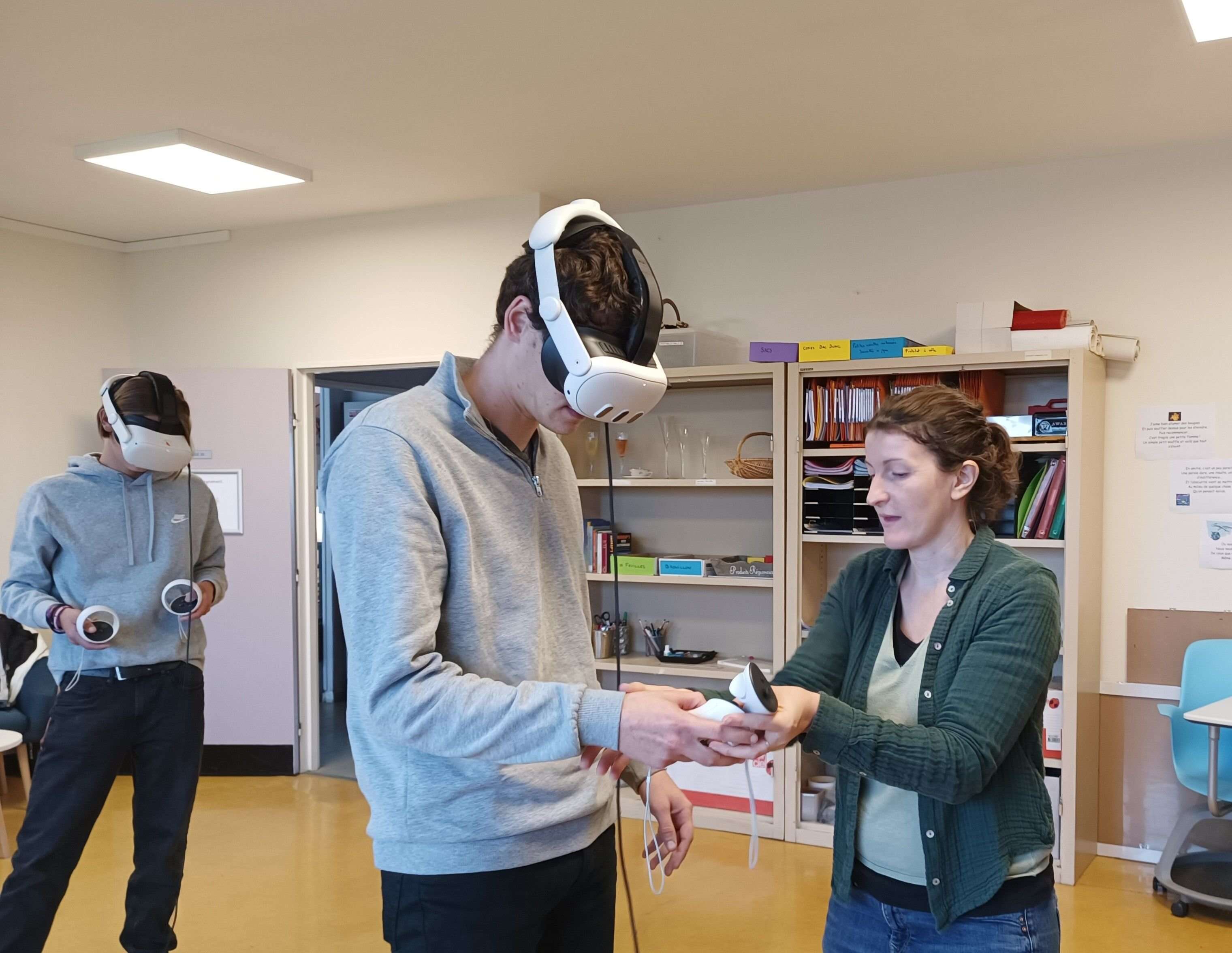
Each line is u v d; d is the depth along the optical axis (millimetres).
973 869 1375
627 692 1256
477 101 3291
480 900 1249
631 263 1255
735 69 3039
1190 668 3611
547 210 4496
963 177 4059
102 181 4211
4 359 4895
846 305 4273
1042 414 3594
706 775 4172
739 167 3994
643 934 3105
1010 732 1324
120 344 5352
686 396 4543
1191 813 3584
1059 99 3270
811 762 4191
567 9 2635
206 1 2584
